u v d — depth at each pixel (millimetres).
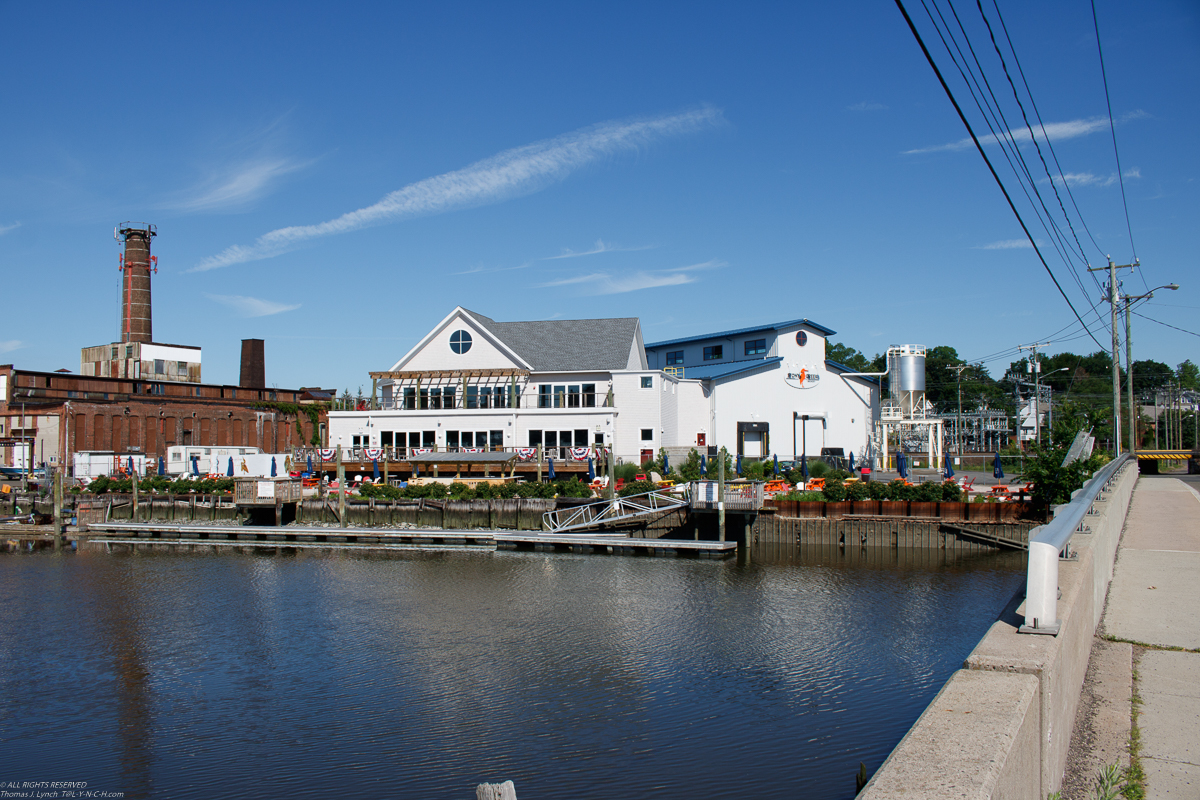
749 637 26875
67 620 31062
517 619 29875
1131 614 12680
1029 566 7117
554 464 57281
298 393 107438
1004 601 31734
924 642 26047
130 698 22141
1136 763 7484
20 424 83312
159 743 19094
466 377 63656
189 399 92688
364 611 31703
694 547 44312
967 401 151125
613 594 34062
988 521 43688
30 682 23562
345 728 19641
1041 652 6336
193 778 17219
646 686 22172
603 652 25422
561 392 64438
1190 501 29547
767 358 71625
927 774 4227
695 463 58000
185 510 62250
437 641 27031
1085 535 12117
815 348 71500
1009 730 4812
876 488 47156
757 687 21922
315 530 52469
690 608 31266
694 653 25172
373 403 65062
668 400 66000
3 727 20250
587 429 60750
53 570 43062
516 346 68000
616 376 63312
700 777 16531
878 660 24172
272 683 23109
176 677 23844
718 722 19469
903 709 20125
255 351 110125
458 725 19641
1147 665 10250
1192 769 7340
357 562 43844
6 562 46156
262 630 29031
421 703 21203
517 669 23875
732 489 45938
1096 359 174375
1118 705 8867
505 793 5477
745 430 69000
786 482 54188
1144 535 20469
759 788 15969
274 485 55812
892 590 34125
